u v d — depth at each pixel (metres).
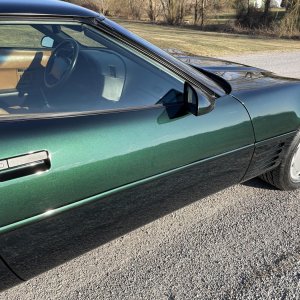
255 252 2.63
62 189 1.72
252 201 3.23
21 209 1.62
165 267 2.47
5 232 1.60
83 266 2.47
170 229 2.84
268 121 2.62
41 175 1.65
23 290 2.27
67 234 1.86
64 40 2.25
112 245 2.66
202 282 2.36
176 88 2.26
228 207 3.14
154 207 2.25
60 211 1.75
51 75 2.16
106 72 2.18
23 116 1.78
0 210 1.56
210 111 2.25
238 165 2.59
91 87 2.09
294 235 2.82
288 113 2.75
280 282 2.37
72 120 1.85
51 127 1.76
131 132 1.95
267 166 2.93
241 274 2.43
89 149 1.79
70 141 1.75
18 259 1.73
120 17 32.25
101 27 2.10
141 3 32.50
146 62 2.20
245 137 2.49
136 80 2.16
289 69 10.24
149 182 2.07
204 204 3.17
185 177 2.26
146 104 2.11
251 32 24.59
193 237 2.76
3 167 1.55
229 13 28.66
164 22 30.52
